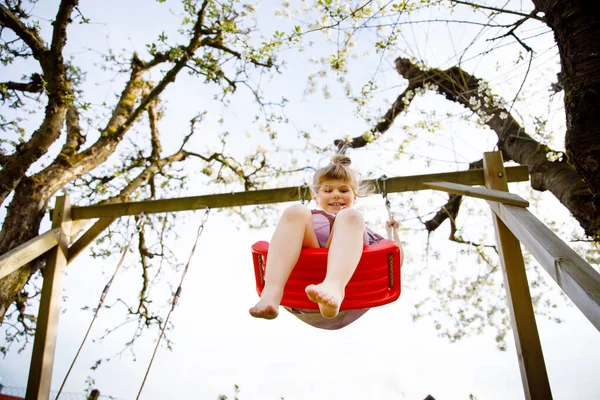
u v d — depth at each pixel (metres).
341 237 1.76
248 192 3.36
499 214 2.68
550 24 2.49
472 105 4.46
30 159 4.56
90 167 5.22
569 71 2.29
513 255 2.69
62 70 5.04
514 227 2.42
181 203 3.45
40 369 3.04
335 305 1.51
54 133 4.72
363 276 1.95
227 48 5.88
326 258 1.83
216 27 5.73
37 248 3.25
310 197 3.29
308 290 1.51
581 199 3.42
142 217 3.50
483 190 2.76
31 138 4.66
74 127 5.44
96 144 5.38
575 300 1.66
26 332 5.07
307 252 1.83
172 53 5.45
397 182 3.05
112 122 5.77
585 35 2.23
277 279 1.72
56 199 3.62
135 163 6.61
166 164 6.52
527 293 2.58
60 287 3.39
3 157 4.67
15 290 3.93
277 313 1.62
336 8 3.72
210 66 5.57
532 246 2.13
